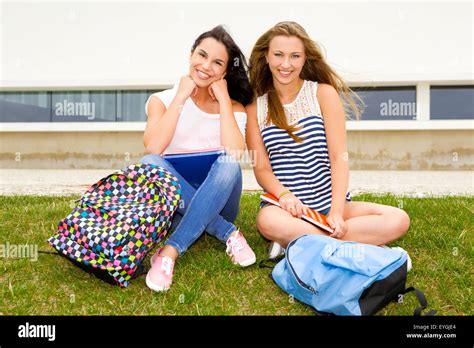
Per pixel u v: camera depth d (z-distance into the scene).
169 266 2.23
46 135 11.15
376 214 2.49
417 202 4.03
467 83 10.59
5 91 11.20
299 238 2.19
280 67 2.55
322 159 2.64
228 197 2.42
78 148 11.16
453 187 6.25
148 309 2.06
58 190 5.80
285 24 2.59
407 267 2.09
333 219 2.38
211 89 2.72
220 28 2.63
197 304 2.08
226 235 2.55
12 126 10.92
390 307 2.08
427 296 2.17
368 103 10.84
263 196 2.62
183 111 2.71
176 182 2.29
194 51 2.60
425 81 10.45
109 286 2.26
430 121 10.38
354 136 10.70
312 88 2.70
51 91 11.22
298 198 2.64
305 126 2.61
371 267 1.89
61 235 2.18
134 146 11.09
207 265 2.49
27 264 2.51
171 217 2.28
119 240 2.09
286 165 2.64
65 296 2.17
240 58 2.71
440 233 2.95
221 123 2.56
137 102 11.17
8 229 3.13
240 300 2.15
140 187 2.27
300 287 1.99
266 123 2.68
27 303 2.09
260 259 2.63
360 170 10.66
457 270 2.42
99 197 2.25
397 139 10.66
